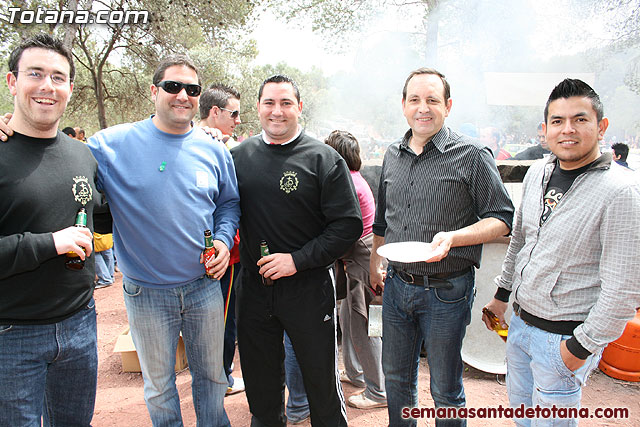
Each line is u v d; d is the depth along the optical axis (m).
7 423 1.77
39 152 1.77
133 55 14.58
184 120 2.16
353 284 2.89
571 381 1.89
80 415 2.09
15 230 1.72
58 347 1.88
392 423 2.49
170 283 2.18
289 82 2.33
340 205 2.31
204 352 2.34
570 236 1.82
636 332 3.23
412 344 2.42
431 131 2.19
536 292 1.94
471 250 2.18
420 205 2.25
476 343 3.48
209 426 2.41
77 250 1.73
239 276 2.51
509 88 5.97
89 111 17.52
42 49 1.71
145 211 2.10
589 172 1.80
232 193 2.40
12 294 1.73
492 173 2.13
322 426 2.48
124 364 3.59
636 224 1.64
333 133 3.02
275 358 2.48
